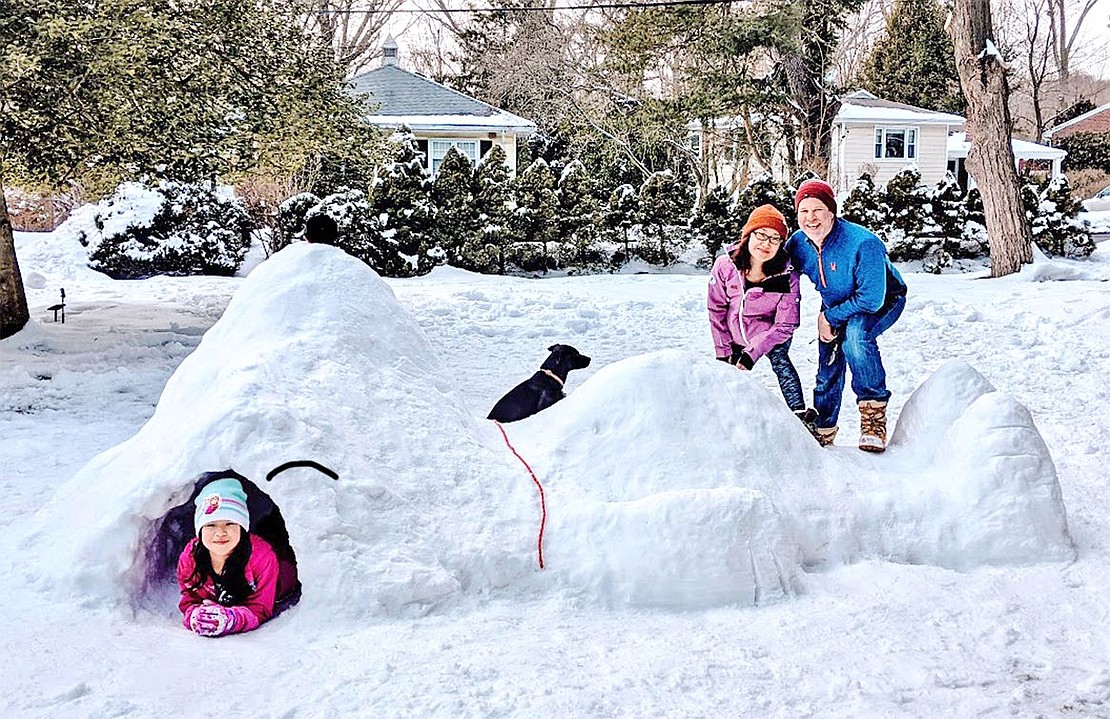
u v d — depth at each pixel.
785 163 34.50
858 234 5.30
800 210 5.42
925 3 46.72
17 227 29.22
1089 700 3.50
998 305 13.96
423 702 3.41
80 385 9.20
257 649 3.81
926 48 46.75
